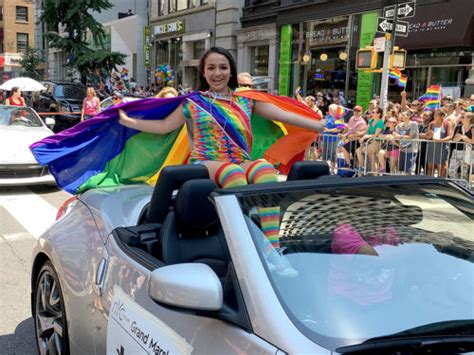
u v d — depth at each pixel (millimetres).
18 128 9844
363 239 2154
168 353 2004
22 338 3861
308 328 1724
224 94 3414
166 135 3879
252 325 1768
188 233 2789
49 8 22766
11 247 6059
